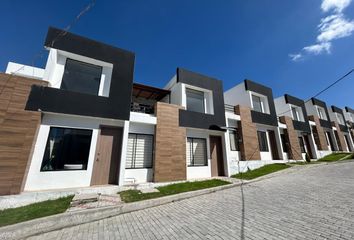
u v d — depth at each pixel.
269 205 5.16
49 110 6.48
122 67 8.43
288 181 8.35
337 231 3.35
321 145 18.72
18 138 5.77
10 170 5.48
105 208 5.02
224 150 10.88
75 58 7.72
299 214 4.32
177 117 9.44
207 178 9.69
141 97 12.35
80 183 6.83
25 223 4.07
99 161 7.41
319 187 6.76
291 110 17.12
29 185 6.01
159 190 7.01
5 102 5.83
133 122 8.48
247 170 11.53
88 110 7.20
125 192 6.72
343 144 22.16
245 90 14.12
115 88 8.00
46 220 4.27
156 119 8.83
